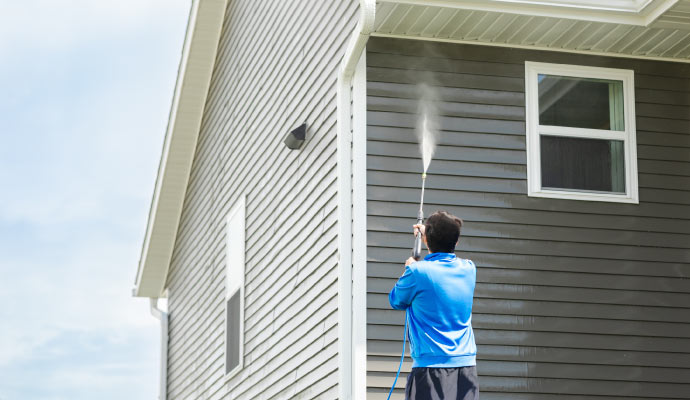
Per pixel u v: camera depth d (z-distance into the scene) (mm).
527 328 10086
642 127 10797
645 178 10695
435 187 10156
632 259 10469
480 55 10539
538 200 10383
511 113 10469
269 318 12562
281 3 13359
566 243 10352
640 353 10266
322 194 10969
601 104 10781
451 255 7457
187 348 16938
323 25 11570
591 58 10781
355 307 9727
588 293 10281
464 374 7172
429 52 10430
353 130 10148
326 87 11219
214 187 16000
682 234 10633
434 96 10344
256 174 13773
